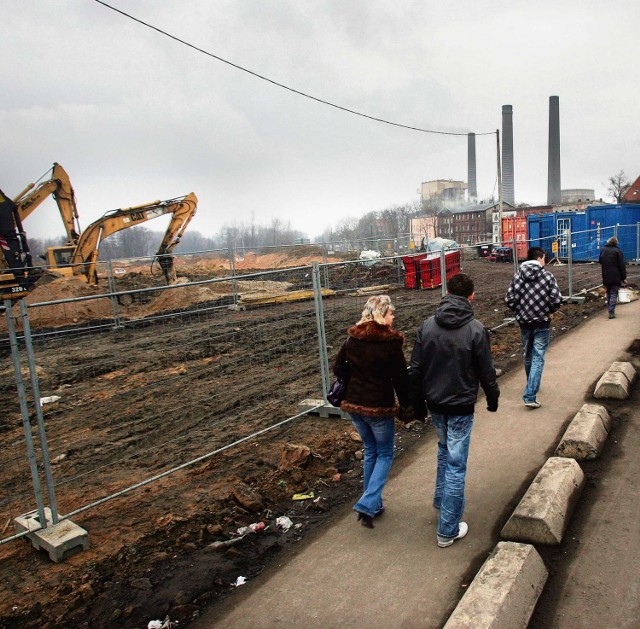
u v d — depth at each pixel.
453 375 4.05
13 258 19.38
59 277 20.66
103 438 7.26
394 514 4.72
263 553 4.34
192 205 22.34
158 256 20.56
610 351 9.08
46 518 4.75
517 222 28.86
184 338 13.16
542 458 5.46
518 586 3.42
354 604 3.64
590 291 15.57
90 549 4.53
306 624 3.51
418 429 6.64
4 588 4.07
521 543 3.91
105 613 3.73
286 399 8.24
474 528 4.38
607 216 25.66
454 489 4.09
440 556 4.05
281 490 5.33
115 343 13.37
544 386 7.64
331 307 13.98
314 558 4.20
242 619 3.60
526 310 6.69
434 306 15.50
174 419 7.77
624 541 3.99
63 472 6.25
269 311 16.77
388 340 4.29
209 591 3.90
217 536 4.61
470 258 33.62
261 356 10.98
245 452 6.37
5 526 5.03
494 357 9.52
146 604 3.79
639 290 16.03
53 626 3.63
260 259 42.03
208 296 19.77
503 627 3.14
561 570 3.75
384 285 20.53
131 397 8.96
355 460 5.98
